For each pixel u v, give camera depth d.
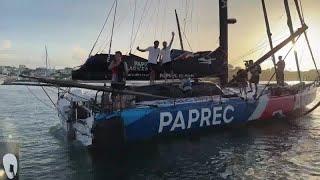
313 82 18.19
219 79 14.82
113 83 11.08
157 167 9.13
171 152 10.42
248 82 14.99
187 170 8.91
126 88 12.02
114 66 11.18
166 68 13.38
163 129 11.03
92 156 10.16
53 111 22.89
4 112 22.08
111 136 9.82
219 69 14.38
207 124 12.21
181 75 13.68
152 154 10.25
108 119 9.74
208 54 14.20
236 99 13.25
